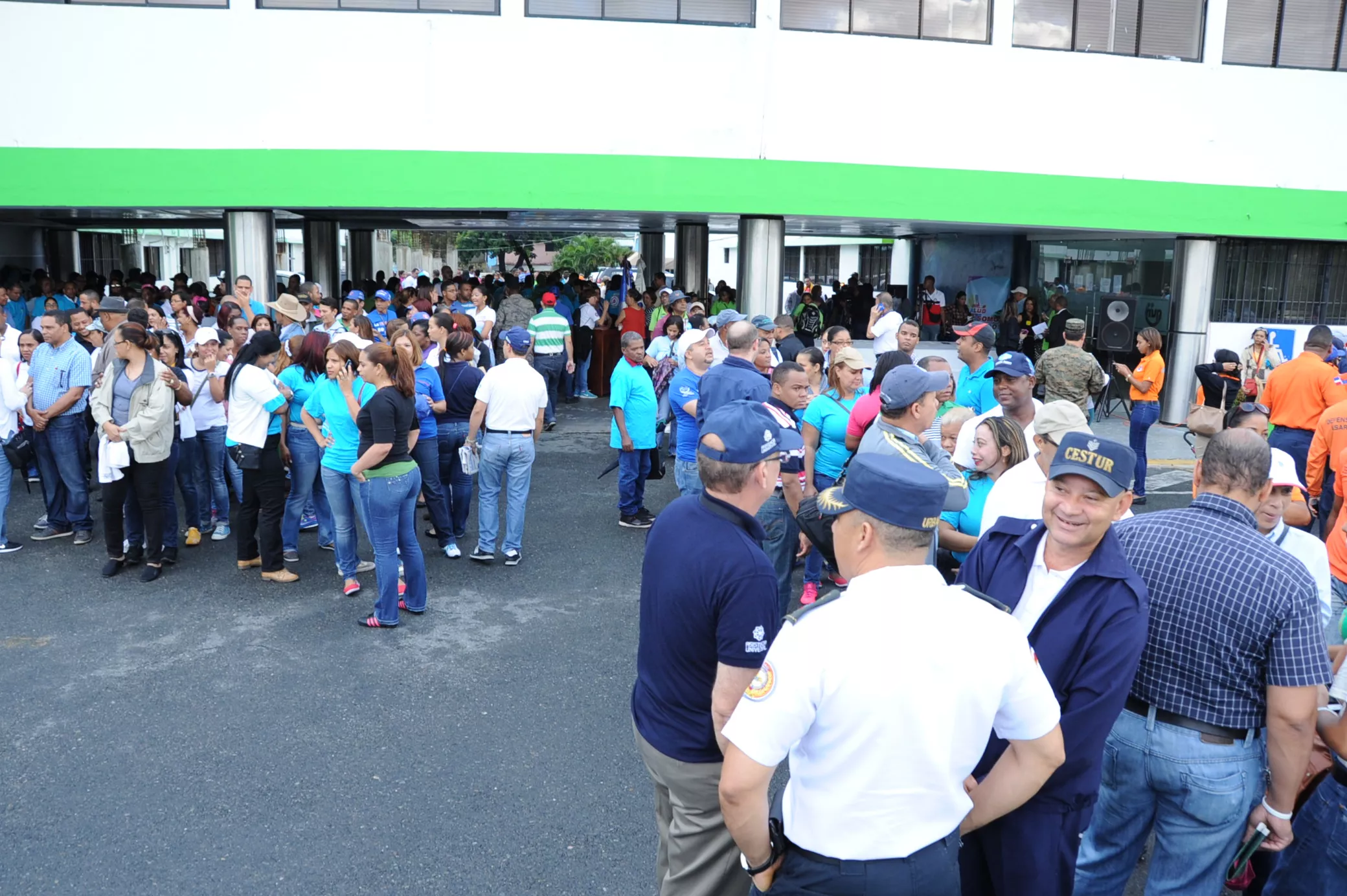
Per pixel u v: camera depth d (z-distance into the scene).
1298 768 2.89
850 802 2.16
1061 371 5.76
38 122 12.20
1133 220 14.43
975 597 2.29
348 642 6.20
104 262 23.08
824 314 21.84
